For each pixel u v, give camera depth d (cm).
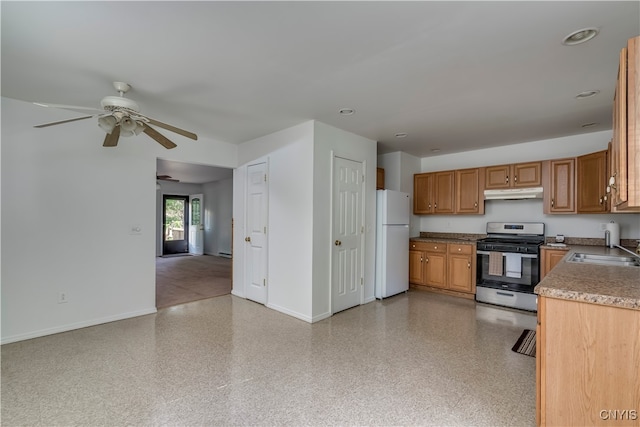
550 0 154
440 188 508
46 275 307
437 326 337
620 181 128
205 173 762
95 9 161
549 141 429
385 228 443
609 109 310
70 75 239
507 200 468
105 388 214
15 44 195
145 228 374
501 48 200
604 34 183
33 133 299
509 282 407
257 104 300
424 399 203
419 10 162
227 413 188
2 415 185
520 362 254
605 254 292
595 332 143
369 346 285
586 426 146
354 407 195
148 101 292
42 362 251
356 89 265
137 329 325
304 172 360
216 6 159
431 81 249
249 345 287
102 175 341
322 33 184
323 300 365
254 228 435
